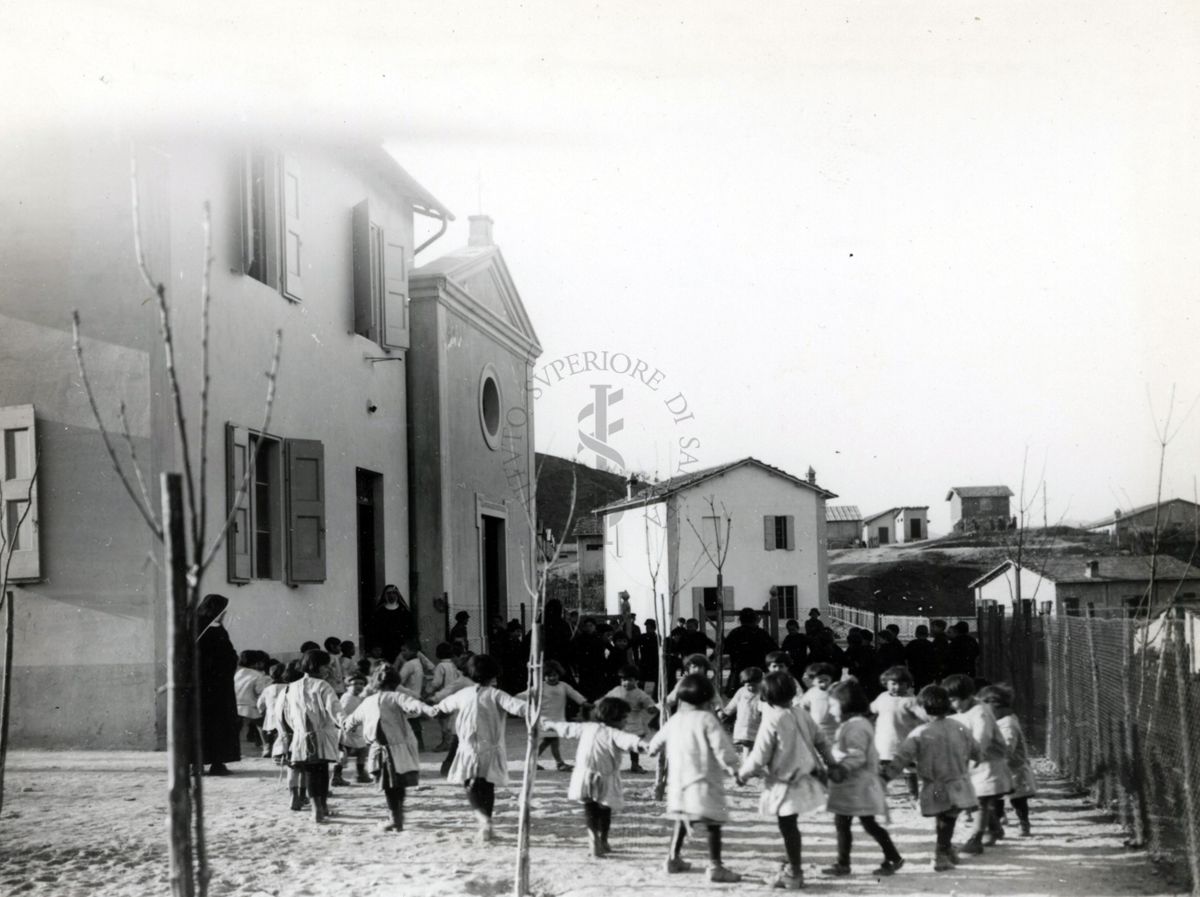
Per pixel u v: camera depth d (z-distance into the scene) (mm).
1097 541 42719
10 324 12750
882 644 16547
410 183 20531
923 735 7473
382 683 8898
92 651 12469
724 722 13219
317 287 17406
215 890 6934
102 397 12594
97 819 8977
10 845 8117
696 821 7031
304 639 16188
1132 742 8461
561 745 14953
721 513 41125
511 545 26281
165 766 11336
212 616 11695
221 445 13953
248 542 14453
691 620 19719
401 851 8070
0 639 12648
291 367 16266
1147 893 6762
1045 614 14328
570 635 18984
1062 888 6898
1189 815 6734
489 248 25156
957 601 53875
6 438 12641
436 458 21656
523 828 6664
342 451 18172
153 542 12516
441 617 21328
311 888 6977
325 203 17844
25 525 12555
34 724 12469
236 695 12734
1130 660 8602
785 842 6949
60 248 12781
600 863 7703
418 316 21938
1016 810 8836
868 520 70438
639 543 42938
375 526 20047
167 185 12883
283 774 11078
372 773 9133
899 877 7258
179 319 13031
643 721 11680
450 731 11906
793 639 17484
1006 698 8742
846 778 7254
